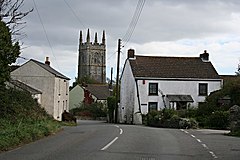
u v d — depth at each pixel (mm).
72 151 15711
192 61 58531
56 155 14391
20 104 30969
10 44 19281
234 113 28828
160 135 25234
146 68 55719
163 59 58000
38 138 21438
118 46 53125
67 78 59906
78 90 93125
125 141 20469
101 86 96500
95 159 13453
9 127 21047
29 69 50969
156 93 54344
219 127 36812
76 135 24422
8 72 20234
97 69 130875
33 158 13531
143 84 54094
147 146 18234
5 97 28438
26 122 25812
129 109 57219
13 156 14062
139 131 29094
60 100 54719
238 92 42188
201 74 56031
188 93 55031
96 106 82375
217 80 55750
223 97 42938
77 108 85312
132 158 13977
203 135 26031
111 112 65875
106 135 24531
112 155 14633
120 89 64000
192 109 46125
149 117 46688
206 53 59125
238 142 20812
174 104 53844
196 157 14641
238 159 14195
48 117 37906
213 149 17375
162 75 54781
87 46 130250
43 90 50812
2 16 19984
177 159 13992
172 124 39250
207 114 42906
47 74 50844
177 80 54938
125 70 60062
